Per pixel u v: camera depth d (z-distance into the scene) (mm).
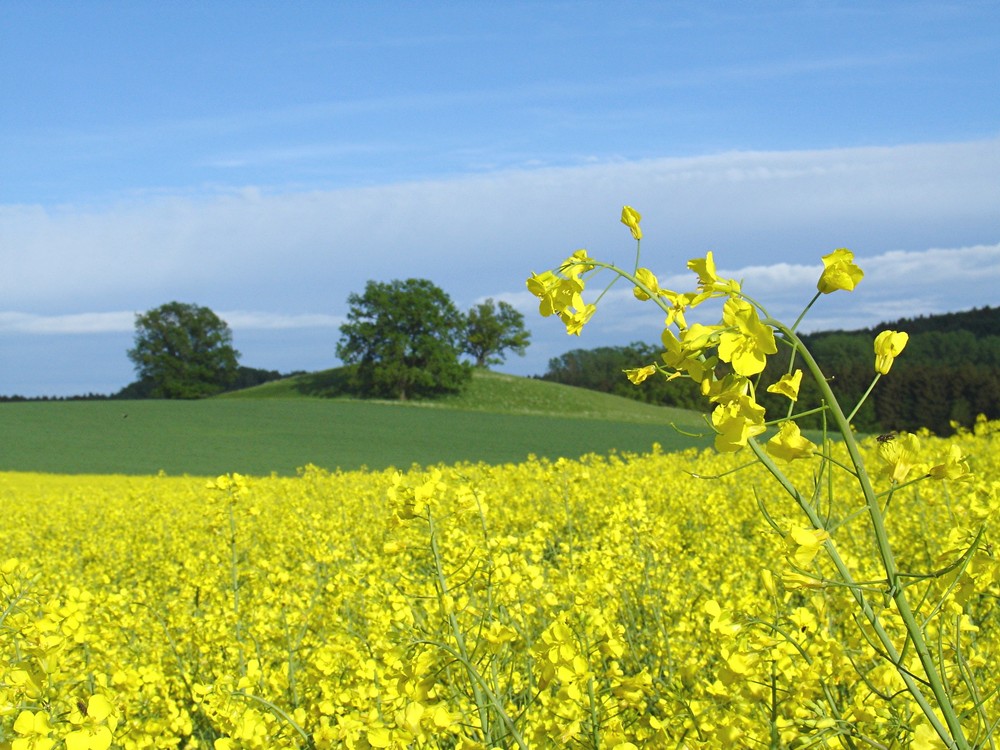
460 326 75000
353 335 71938
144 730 3553
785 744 2404
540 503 11531
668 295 1968
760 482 12672
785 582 1917
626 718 3000
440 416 59562
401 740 2547
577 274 2029
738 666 2385
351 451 44906
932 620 2748
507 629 2789
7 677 2982
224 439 48969
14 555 11547
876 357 1885
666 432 52812
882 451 1985
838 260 1793
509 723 2469
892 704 2486
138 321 89500
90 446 45688
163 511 14172
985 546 2342
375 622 4340
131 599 6062
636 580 4996
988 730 1910
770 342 1750
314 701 3885
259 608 5215
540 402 68812
